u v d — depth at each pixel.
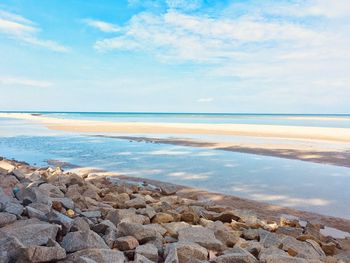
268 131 40.72
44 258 4.38
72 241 5.09
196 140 29.05
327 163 18.08
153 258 5.09
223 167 16.44
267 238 6.60
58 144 25.47
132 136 32.44
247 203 10.41
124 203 8.88
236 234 6.78
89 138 30.19
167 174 14.63
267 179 13.84
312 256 5.83
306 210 9.81
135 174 14.56
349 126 58.69
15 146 24.20
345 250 6.79
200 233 6.15
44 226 5.19
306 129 45.38
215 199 10.79
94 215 7.25
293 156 20.28
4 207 6.06
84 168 15.89
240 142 27.69
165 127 47.31
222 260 4.91
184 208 8.48
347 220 8.95
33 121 64.44
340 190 12.19
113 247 5.46
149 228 6.02
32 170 13.95
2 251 4.42
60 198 7.97
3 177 9.47
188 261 4.83
